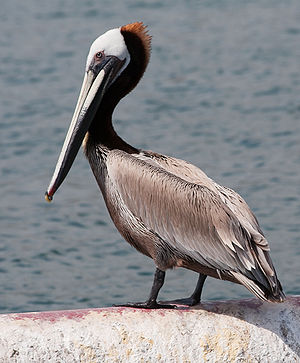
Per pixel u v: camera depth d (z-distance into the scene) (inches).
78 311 306.0
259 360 305.3
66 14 1311.5
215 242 323.9
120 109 912.3
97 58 358.9
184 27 1238.9
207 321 307.0
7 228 635.5
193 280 546.6
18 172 751.1
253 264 312.2
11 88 993.5
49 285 541.6
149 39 363.9
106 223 642.2
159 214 334.3
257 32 1207.6
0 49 1144.2
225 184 705.0
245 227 318.0
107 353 294.8
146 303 323.0
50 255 588.7
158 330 301.4
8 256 586.6
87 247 601.3
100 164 349.1
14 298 524.4
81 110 353.4
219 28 1230.9
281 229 613.3
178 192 331.9
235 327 306.7
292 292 514.9
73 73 1045.2
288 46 1135.0
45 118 890.1
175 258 337.1
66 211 665.0
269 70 1038.4
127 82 358.6
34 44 1165.1
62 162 349.1
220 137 822.5
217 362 302.5
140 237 342.6
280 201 664.4
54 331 293.9
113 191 344.2
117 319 302.2
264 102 924.6
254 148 791.1
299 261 560.7
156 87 983.6
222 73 1031.0
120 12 1315.2
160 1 1380.4
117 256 586.2
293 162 751.7
